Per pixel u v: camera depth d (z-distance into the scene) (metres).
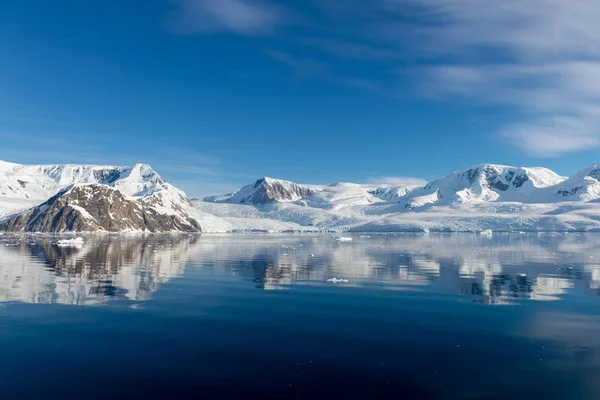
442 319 26.48
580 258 68.44
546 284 40.12
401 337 22.81
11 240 126.56
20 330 23.81
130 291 35.47
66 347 21.00
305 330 24.00
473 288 37.75
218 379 17.30
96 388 16.45
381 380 17.25
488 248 97.88
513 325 25.11
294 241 137.88
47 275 44.69
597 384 16.89
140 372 17.98
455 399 15.66
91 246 97.62
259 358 19.64
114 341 21.97
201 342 21.81
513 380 17.27
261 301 31.73
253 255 73.06
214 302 31.27
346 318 26.64
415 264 58.12
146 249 88.12
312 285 39.28
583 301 32.00
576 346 21.34
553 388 16.53
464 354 20.19
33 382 17.02
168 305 30.20
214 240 143.00
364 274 47.12
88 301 31.34
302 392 16.16
